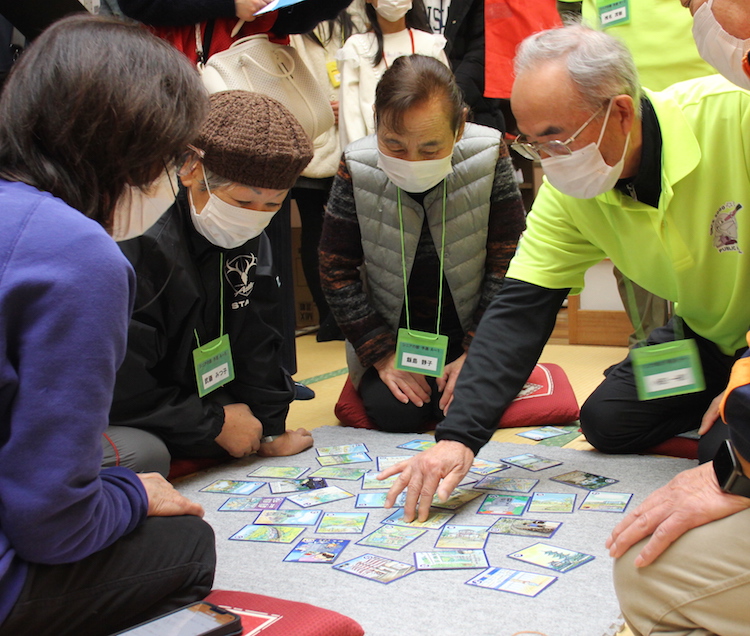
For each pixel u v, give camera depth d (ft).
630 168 5.61
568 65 5.15
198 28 8.52
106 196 3.29
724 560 3.10
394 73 7.11
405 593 4.42
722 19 4.14
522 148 5.79
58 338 2.93
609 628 3.90
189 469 7.43
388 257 8.45
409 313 8.89
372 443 8.18
